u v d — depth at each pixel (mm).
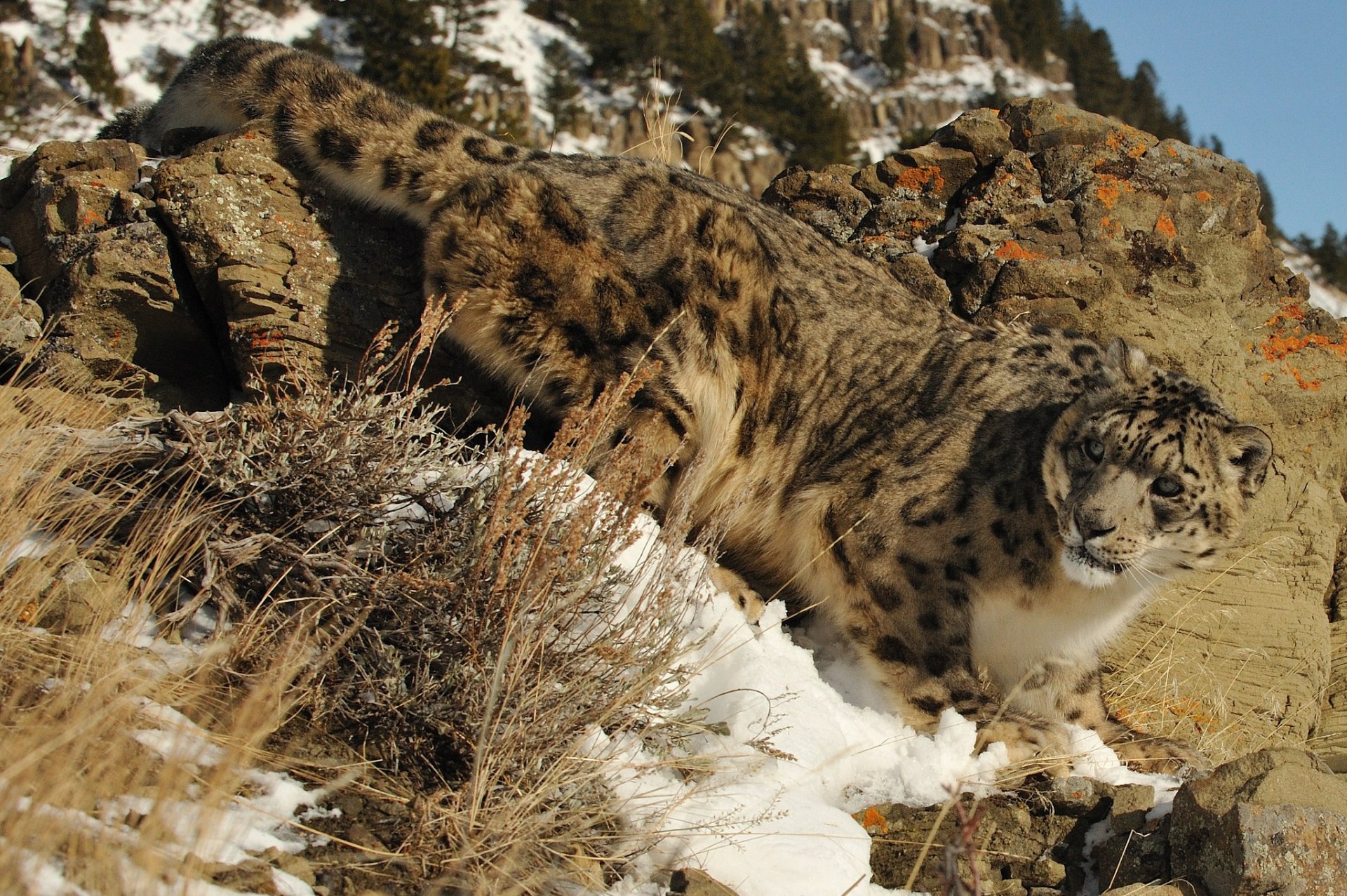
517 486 4305
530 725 3734
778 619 5332
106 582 3959
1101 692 5852
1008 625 5527
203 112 6410
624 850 3646
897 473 5551
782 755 4184
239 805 3346
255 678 3676
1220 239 7633
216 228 5793
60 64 57406
